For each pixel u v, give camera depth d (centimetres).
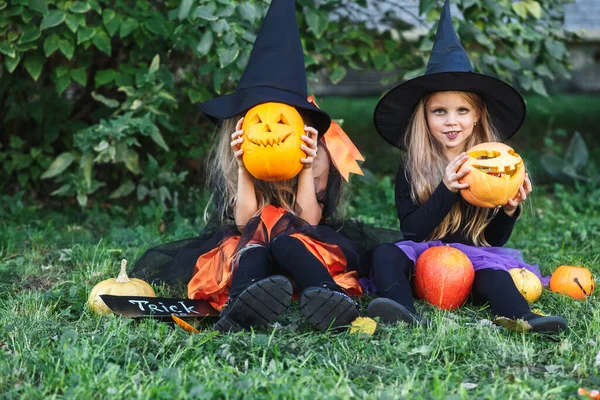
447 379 235
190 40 468
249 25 450
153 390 223
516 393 228
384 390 228
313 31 477
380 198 541
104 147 456
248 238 315
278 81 309
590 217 521
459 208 343
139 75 476
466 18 496
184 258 350
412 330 280
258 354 261
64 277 371
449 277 311
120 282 318
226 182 341
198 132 552
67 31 464
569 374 247
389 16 579
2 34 457
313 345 269
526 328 280
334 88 1333
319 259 312
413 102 348
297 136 304
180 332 281
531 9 500
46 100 532
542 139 877
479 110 348
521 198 324
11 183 573
